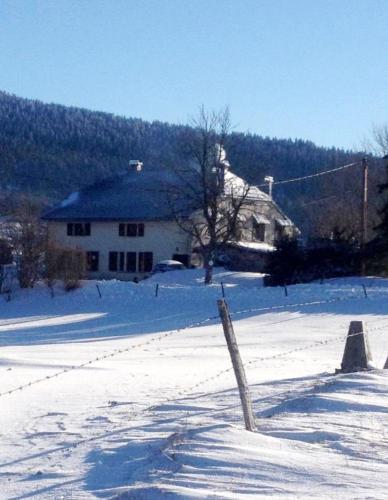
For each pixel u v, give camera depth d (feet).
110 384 55.06
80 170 635.25
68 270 192.65
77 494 26.11
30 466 30.73
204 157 213.46
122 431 35.63
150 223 257.34
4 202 272.92
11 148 640.99
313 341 111.14
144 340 120.26
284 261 192.65
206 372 64.08
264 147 522.88
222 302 33.55
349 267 189.16
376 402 39.22
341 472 26.99
